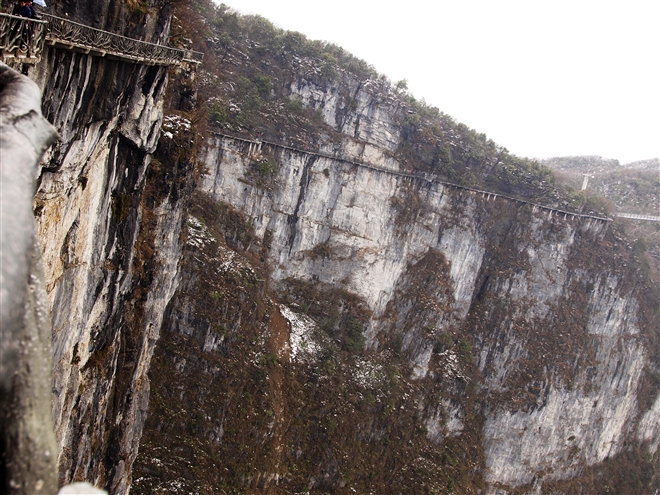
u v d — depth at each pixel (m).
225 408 65.69
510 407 95.62
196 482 60.66
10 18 14.68
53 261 23.22
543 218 102.69
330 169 87.69
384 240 91.44
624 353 110.06
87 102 22.88
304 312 85.69
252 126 82.81
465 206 98.31
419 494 79.19
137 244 37.09
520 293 101.06
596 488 107.25
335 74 90.50
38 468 4.00
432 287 95.69
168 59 30.80
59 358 26.20
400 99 97.88
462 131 104.69
